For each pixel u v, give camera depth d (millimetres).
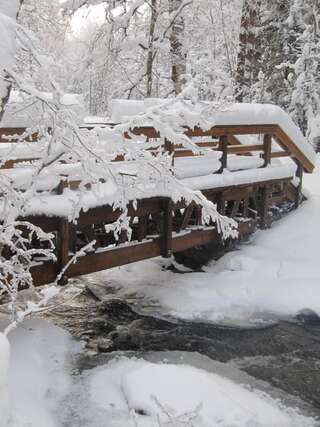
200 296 6414
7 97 2977
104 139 3527
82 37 10891
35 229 3410
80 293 6516
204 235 6824
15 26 2654
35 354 4703
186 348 5176
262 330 5637
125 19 10258
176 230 6645
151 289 6699
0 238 3209
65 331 5391
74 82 10547
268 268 6871
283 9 16500
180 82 11125
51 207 4641
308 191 9078
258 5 12273
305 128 17438
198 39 12422
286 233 7742
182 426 3092
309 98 16359
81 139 3084
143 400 4000
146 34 11367
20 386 4062
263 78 13047
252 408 4051
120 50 10805
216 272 7137
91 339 5281
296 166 8414
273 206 8398
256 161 7688
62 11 9812
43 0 8961
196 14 11656
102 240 6109
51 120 3074
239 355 5055
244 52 11758
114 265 5641
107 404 4066
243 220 7582
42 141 3346
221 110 3936
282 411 4062
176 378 4305
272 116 7496
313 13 15625
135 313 6012
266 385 4477
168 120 3771
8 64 2656
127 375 4363
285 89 16766
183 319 5875
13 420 3506
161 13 10805
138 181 3820
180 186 3947
